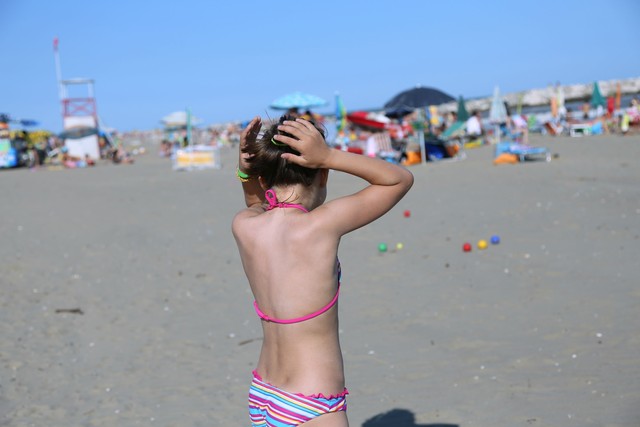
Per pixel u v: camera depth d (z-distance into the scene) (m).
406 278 8.13
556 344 5.53
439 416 4.38
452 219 11.53
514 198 13.03
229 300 7.88
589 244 8.91
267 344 2.49
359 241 10.41
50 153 38.84
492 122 28.22
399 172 2.49
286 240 2.46
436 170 19.45
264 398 2.45
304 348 2.40
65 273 9.45
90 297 8.24
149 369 5.80
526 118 32.34
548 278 7.54
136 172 26.73
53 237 12.08
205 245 10.97
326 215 2.45
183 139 41.06
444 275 8.11
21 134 36.81
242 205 15.21
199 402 5.00
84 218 14.12
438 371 5.21
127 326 7.09
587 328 5.83
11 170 33.38
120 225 13.09
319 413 2.34
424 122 24.28
